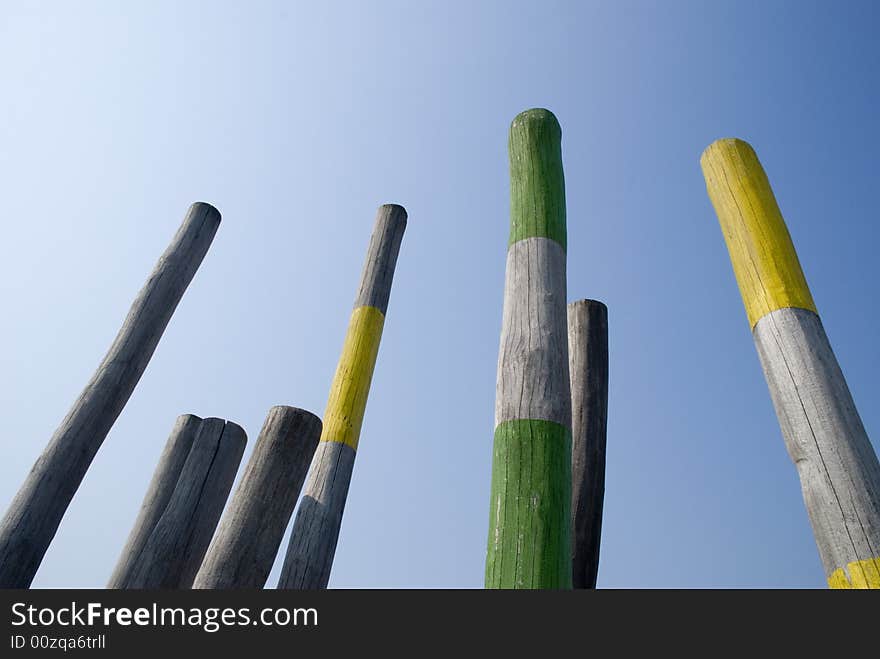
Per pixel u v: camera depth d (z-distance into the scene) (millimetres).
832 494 2371
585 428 3967
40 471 3893
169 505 3992
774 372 2752
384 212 7070
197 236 5246
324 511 4852
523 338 2537
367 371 5961
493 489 2266
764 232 3098
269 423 3504
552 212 2998
